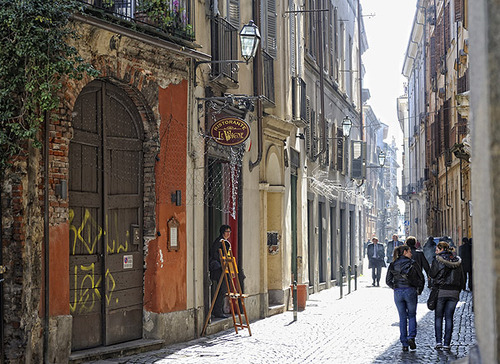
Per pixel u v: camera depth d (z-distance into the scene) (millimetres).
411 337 12180
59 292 9883
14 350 9062
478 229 1765
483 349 1686
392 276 12367
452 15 34250
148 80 11945
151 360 10703
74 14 9508
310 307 20562
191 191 13344
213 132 13852
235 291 14062
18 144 9164
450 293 12266
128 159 11844
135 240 11969
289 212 20469
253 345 12531
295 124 21953
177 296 12742
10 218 9148
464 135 27312
